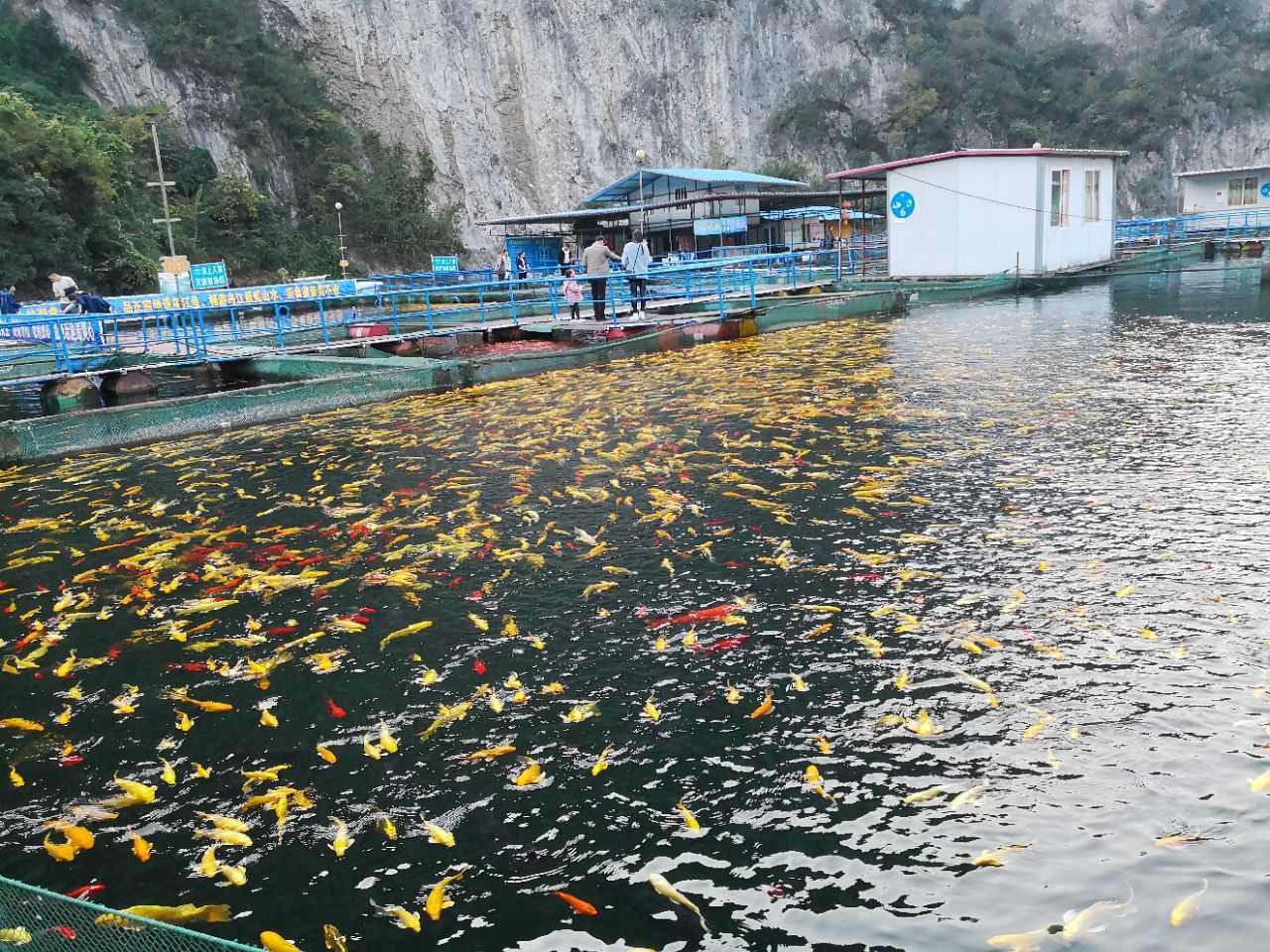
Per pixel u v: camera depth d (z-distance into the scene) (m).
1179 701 4.00
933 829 3.35
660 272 17.14
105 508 7.86
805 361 13.18
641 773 3.79
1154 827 3.26
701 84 70.38
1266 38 89.88
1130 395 9.67
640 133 65.94
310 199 47.25
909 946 2.84
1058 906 2.95
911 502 6.70
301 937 3.02
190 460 9.45
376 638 5.09
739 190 31.30
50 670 4.95
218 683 4.70
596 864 3.29
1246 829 3.22
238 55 47.09
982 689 4.19
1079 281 22.75
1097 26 95.50
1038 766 3.64
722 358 13.92
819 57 78.25
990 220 21.34
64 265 29.78
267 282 40.44
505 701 4.37
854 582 5.40
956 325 16.50
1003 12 92.31
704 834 3.41
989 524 6.17
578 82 62.50
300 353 14.94
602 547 6.15
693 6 69.88
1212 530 5.82
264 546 6.63
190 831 3.59
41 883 3.34
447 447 9.21
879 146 78.31
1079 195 22.94
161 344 16.69
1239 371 10.62
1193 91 86.62
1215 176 31.95
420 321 20.16
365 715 4.34
